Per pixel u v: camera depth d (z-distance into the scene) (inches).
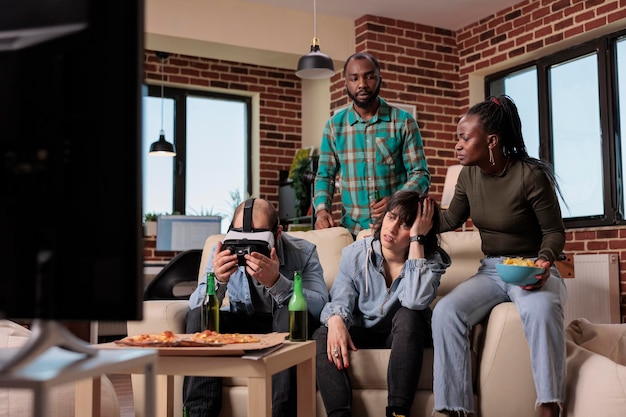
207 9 202.4
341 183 143.6
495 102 95.2
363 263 95.7
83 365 36.7
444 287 107.7
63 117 36.1
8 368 34.5
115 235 35.6
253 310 95.2
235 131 292.7
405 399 83.7
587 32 193.3
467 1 212.7
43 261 35.9
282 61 225.0
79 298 35.6
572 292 191.6
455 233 112.0
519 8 214.5
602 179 197.0
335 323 88.9
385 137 137.1
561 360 83.4
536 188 92.5
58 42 36.4
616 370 80.4
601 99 196.9
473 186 98.7
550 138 214.2
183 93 280.5
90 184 35.9
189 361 63.2
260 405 61.2
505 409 85.2
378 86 135.9
